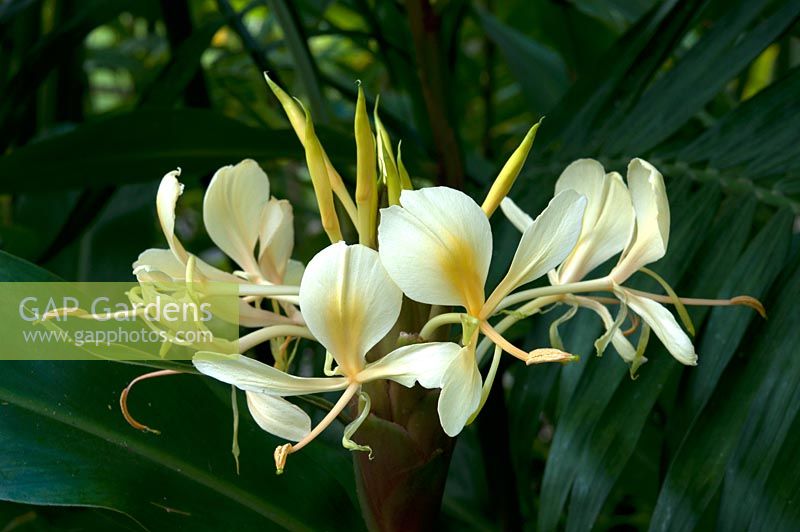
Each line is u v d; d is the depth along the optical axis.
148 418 0.65
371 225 0.60
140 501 0.62
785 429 0.62
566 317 0.63
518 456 0.71
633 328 0.64
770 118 0.72
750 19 0.75
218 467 0.65
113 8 0.92
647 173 0.60
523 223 0.65
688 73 0.76
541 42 1.57
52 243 0.83
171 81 0.84
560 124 0.80
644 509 1.01
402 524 0.62
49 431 0.63
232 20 0.89
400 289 0.57
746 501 0.62
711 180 0.71
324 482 0.67
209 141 0.78
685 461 0.64
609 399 0.67
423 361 0.57
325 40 1.79
